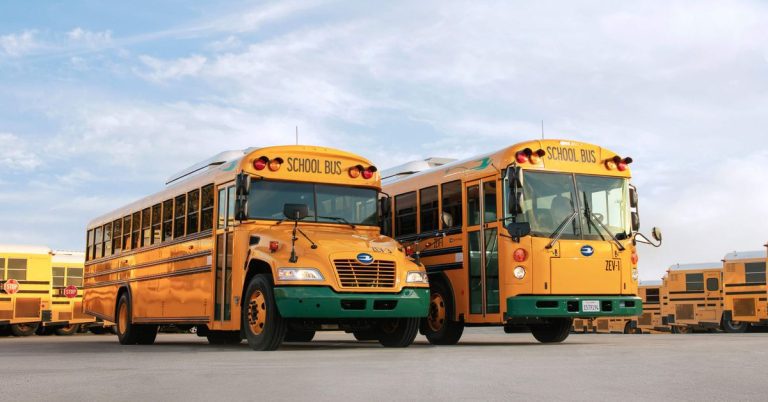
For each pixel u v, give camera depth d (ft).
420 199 49.96
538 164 42.98
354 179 42.75
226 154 46.16
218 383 21.57
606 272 43.47
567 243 42.68
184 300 46.50
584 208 43.65
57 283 111.24
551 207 42.88
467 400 17.71
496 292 42.70
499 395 18.54
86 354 38.19
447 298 46.47
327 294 36.27
